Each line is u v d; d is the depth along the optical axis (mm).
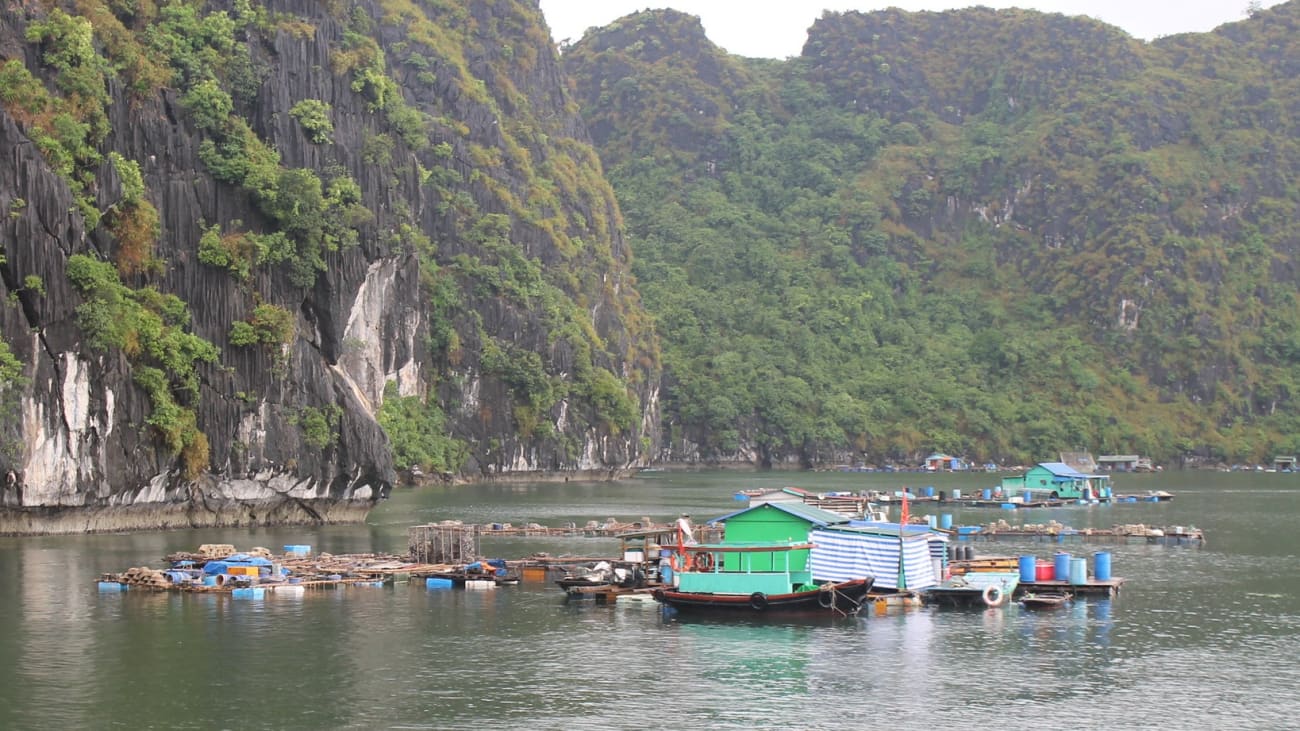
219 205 108000
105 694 51531
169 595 71812
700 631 63875
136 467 96688
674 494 176000
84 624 63531
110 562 81750
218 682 53500
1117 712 50844
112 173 97312
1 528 92812
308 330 113438
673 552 76188
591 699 51781
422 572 79625
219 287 105062
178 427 99125
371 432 115312
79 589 72625
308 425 110188
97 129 99562
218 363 103812
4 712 49156
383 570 79250
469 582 76750
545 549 97625
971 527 116000
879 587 70750
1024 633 64125
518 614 68000
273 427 107438
